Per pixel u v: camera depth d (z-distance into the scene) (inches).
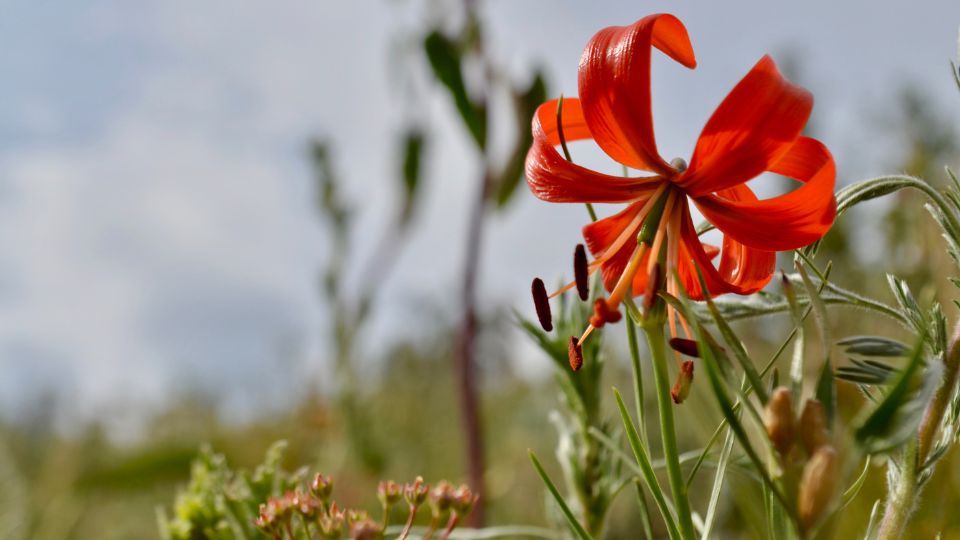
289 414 33.9
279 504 11.3
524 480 26.6
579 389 13.0
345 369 24.4
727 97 10.4
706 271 11.0
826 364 9.6
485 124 21.8
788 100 10.3
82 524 27.4
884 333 17.8
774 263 11.2
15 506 27.5
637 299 11.5
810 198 10.4
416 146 25.0
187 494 13.0
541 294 11.3
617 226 11.2
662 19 10.7
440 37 22.0
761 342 19.7
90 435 35.8
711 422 12.4
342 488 23.8
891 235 17.8
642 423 10.7
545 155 11.0
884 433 9.2
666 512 10.5
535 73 21.7
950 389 10.7
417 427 32.9
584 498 13.0
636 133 10.7
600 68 10.7
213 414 38.5
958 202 11.1
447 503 11.3
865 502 15.2
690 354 10.7
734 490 11.2
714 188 10.6
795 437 9.3
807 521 9.2
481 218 21.6
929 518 13.9
